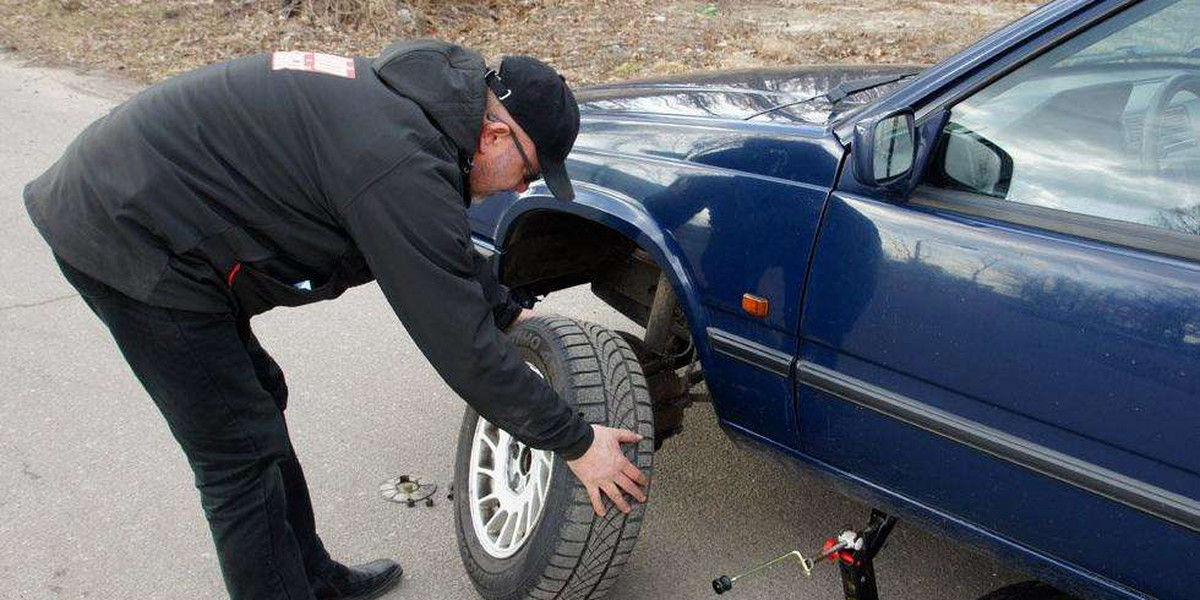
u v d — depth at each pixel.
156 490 3.33
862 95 2.73
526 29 9.81
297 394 3.94
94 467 3.46
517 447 2.74
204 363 2.10
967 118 2.22
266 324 4.55
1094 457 1.97
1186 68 2.08
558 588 2.46
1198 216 1.93
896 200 2.24
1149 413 1.88
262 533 2.30
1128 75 2.10
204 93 1.96
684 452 3.49
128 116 2.00
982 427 2.12
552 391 2.19
